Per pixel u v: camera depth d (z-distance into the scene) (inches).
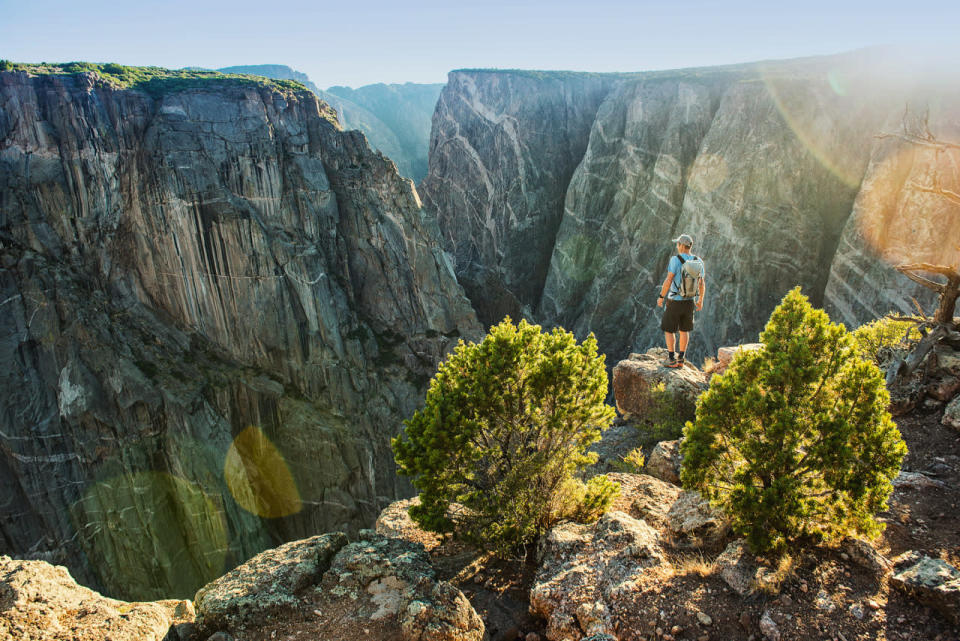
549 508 314.7
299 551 283.3
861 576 216.7
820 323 255.0
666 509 323.3
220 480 1689.2
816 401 245.8
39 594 228.5
